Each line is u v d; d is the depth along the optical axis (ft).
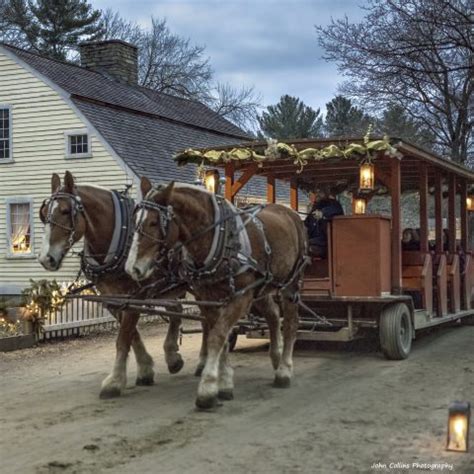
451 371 30.99
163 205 22.90
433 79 69.62
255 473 17.71
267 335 35.83
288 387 27.91
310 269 35.32
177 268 26.00
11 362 34.83
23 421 22.89
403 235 41.73
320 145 32.58
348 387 27.89
